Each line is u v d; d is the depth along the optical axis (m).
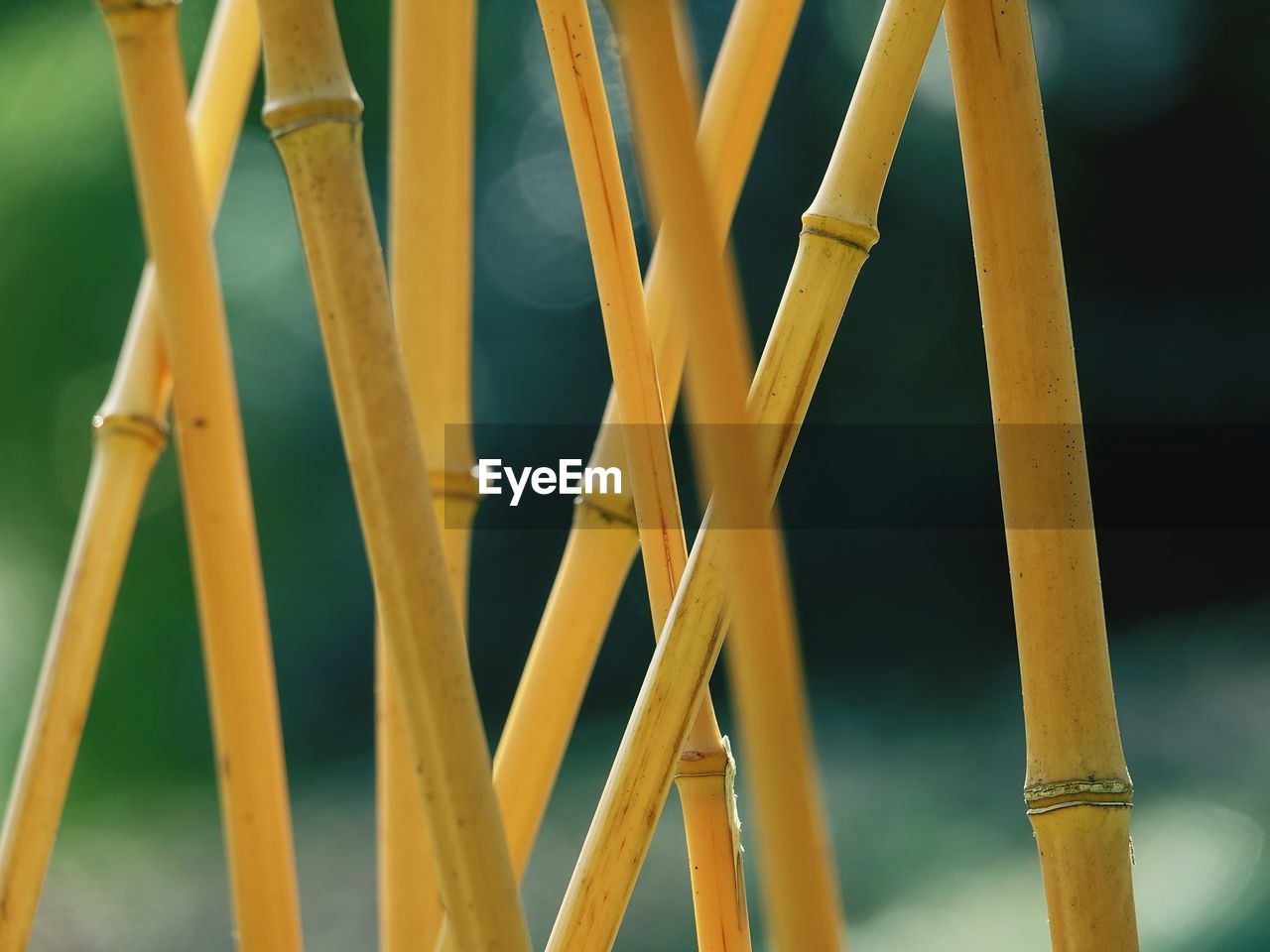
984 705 5.14
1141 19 5.41
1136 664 4.92
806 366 0.69
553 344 6.02
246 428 5.60
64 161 4.88
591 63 0.73
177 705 5.55
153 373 0.82
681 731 0.69
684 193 0.58
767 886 0.59
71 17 4.67
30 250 4.99
